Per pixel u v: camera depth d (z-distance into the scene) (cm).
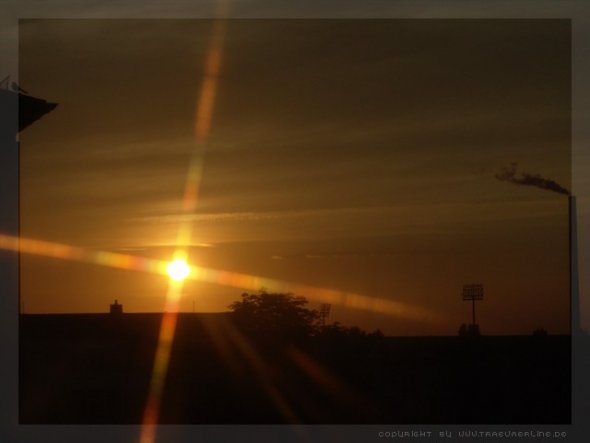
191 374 1311
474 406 1290
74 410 1196
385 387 1332
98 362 1315
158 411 1222
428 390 1321
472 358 1413
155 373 1325
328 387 1277
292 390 1278
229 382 1299
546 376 1354
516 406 1290
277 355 1423
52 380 1262
